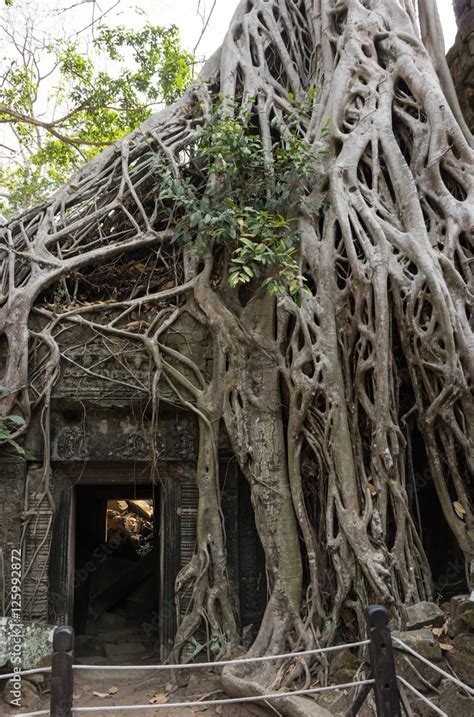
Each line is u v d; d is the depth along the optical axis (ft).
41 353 19.58
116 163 23.65
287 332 19.13
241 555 19.20
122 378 19.45
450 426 16.84
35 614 18.17
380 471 16.56
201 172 22.95
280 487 17.98
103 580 27.27
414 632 14.08
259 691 14.75
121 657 21.49
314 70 24.35
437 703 12.80
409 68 21.58
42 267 20.79
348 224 18.89
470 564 16.07
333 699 14.24
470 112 25.22
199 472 18.95
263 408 18.58
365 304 18.04
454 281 18.02
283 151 19.75
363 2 24.18
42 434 19.19
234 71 24.04
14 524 18.43
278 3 26.03
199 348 19.88
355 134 20.58
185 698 16.48
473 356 17.02
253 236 18.97
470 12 25.35
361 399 17.44
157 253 21.57
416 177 20.11
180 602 18.34
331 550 16.38
